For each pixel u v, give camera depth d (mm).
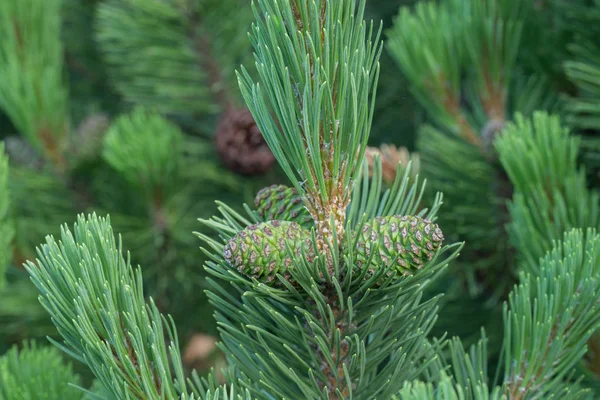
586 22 1141
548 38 1203
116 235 1498
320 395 826
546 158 974
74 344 820
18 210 1498
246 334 841
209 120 1634
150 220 1514
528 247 956
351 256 793
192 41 1549
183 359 1630
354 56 788
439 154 1222
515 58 1244
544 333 858
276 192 839
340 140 801
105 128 1514
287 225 807
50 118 1455
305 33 786
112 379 804
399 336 855
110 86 1953
